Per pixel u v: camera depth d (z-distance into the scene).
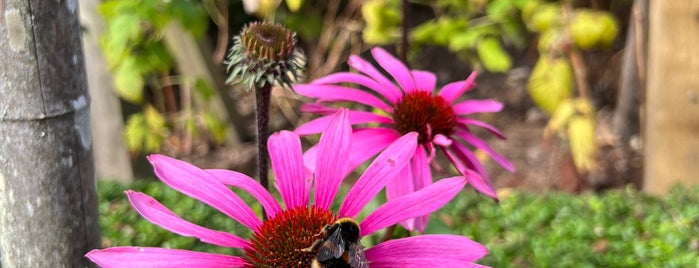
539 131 0.83
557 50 0.66
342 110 0.25
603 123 0.83
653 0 0.61
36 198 0.25
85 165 0.26
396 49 0.82
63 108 0.24
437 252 0.23
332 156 0.25
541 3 0.71
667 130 0.62
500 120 0.86
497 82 0.92
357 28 0.82
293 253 0.23
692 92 0.60
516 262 0.50
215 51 0.91
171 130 0.84
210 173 0.23
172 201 0.58
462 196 0.59
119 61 0.65
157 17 0.60
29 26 0.23
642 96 0.70
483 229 0.54
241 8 0.90
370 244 0.34
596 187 0.74
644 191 0.66
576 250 0.49
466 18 0.79
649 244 0.49
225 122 0.80
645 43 0.68
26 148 0.24
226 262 0.22
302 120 0.84
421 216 0.25
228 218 0.55
